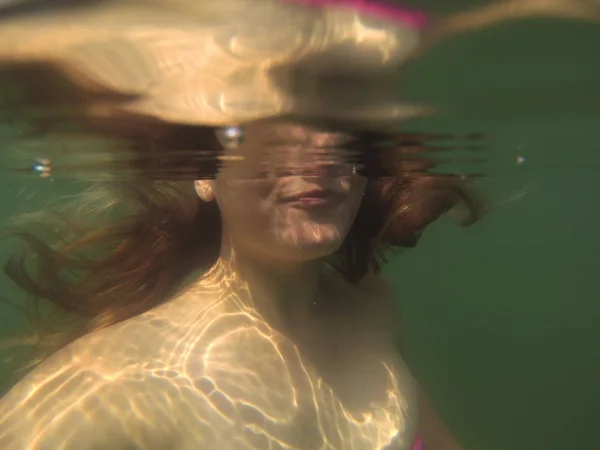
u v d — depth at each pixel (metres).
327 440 0.43
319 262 0.47
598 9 0.33
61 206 0.62
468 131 0.64
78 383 0.37
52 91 0.44
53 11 0.32
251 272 0.45
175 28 0.34
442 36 0.37
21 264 0.58
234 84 0.43
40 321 0.59
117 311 0.54
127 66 0.39
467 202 0.67
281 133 0.55
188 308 0.44
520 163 0.98
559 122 0.66
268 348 0.44
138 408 0.37
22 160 0.70
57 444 0.35
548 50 0.40
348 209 0.44
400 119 0.55
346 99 0.47
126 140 0.57
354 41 0.36
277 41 0.36
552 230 6.25
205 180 0.47
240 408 0.40
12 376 0.57
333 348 0.49
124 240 0.53
